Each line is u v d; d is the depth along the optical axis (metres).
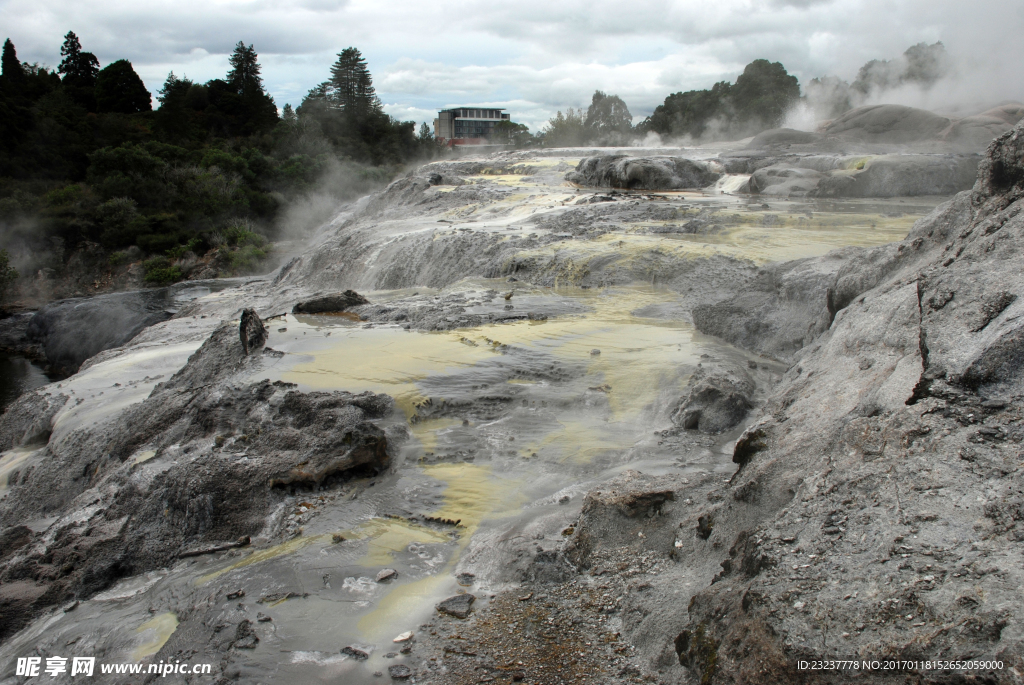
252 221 55.16
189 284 33.28
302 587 5.21
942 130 30.92
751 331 10.02
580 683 3.93
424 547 5.74
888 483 3.99
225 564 5.80
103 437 10.04
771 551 3.94
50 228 48.59
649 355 9.56
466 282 15.43
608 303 12.60
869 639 3.12
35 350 29.70
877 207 18.70
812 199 21.22
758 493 4.78
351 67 86.94
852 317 6.61
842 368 5.90
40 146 57.25
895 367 5.08
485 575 5.26
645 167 26.52
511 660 4.20
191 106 79.31
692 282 12.95
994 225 5.11
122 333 26.53
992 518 3.46
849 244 13.83
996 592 3.04
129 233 49.16
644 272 13.77
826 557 3.72
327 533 6.07
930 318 4.80
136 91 81.56
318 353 10.16
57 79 85.75
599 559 5.11
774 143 32.19
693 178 26.50
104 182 52.16
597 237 16.48
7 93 67.88
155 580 5.91
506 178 33.25
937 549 3.42
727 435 7.33
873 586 3.38
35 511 9.82
